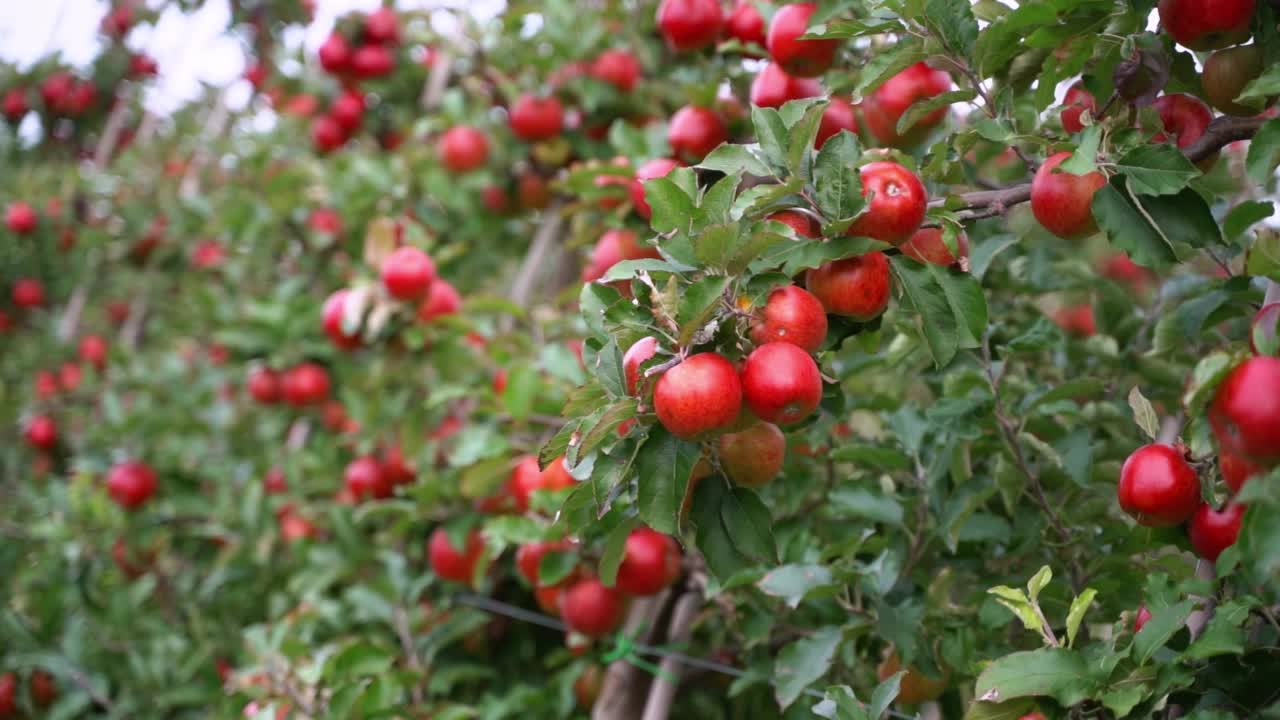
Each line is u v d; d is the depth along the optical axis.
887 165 2.04
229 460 4.45
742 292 2.01
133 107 6.38
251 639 2.94
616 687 2.84
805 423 2.22
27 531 4.38
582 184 2.84
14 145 6.26
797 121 2.04
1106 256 3.40
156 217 5.71
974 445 2.53
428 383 3.52
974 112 2.29
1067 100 2.27
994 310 2.84
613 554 2.16
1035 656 2.00
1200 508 2.03
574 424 2.04
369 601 3.10
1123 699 1.95
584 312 2.14
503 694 3.33
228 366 4.85
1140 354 2.74
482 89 3.91
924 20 2.14
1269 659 2.00
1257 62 2.09
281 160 4.96
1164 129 2.17
